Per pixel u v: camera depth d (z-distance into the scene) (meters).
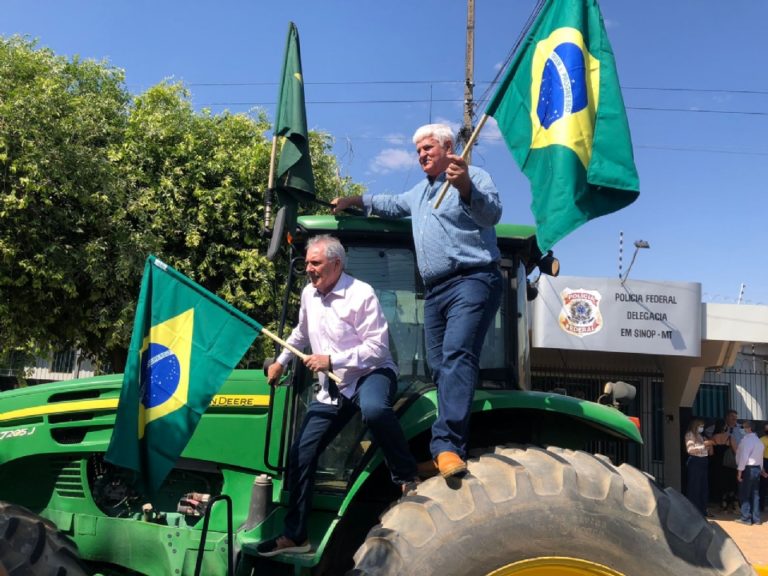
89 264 9.67
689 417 13.69
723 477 13.02
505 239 3.91
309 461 3.39
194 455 4.02
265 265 10.89
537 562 2.63
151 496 3.39
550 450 2.97
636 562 2.63
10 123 9.19
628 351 12.46
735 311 12.78
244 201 11.27
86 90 12.04
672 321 12.52
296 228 3.90
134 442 3.37
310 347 3.71
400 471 3.19
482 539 2.64
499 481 2.75
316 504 3.61
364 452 3.68
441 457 2.83
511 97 3.25
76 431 4.23
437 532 2.66
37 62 10.80
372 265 3.87
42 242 9.46
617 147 2.93
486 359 3.83
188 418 3.46
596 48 3.08
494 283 3.21
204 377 3.50
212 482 4.15
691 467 11.80
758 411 15.77
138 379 3.45
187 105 11.78
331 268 3.36
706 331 12.74
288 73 3.94
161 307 3.57
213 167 11.05
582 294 12.54
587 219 2.92
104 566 4.04
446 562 2.62
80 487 4.16
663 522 2.68
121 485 4.23
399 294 3.83
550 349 14.08
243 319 3.54
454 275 3.21
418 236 3.33
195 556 3.74
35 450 4.20
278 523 3.61
